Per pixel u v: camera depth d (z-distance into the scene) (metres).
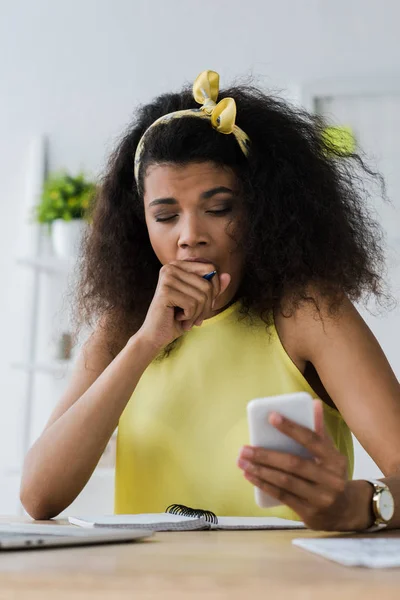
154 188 1.88
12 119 4.66
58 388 4.41
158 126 1.91
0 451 4.45
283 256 1.87
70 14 4.64
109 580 0.82
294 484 1.17
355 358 1.76
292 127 1.99
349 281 1.93
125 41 4.56
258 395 1.89
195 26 4.46
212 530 1.43
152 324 1.83
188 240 1.84
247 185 1.88
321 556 1.00
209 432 1.90
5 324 4.54
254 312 1.92
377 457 1.65
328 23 4.28
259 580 0.81
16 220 4.59
